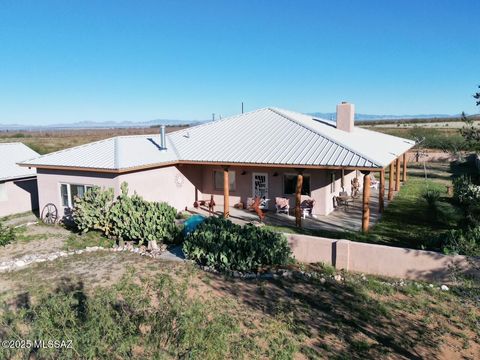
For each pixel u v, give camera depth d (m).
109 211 14.83
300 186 16.69
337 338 7.93
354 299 9.65
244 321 8.49
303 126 20.14
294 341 7.77
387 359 7.25
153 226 13.90
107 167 16.19
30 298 9.91
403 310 9.11
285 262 11.55
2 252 13.91
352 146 17.86
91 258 12.94
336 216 18.81
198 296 9.77
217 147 19.84
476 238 10.97
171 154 19.75
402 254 10.73
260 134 20.45
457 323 8.55
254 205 18.28
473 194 16.78
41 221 18.34
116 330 6.77
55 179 18.08
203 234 12.24
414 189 26.39
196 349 6.79
